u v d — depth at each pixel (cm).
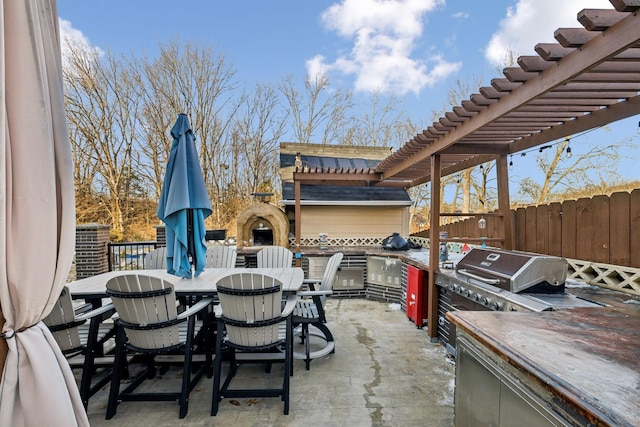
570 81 192
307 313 360
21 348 138
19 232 134
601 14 155
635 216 252
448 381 302
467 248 504
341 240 756
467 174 1169
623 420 83
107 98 1420
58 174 152
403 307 526
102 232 661
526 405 119
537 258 252
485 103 261
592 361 117
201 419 250
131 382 302
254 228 703
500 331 148
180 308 381
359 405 265
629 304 218
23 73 133
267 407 265
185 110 1501
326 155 895
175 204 321
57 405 142
